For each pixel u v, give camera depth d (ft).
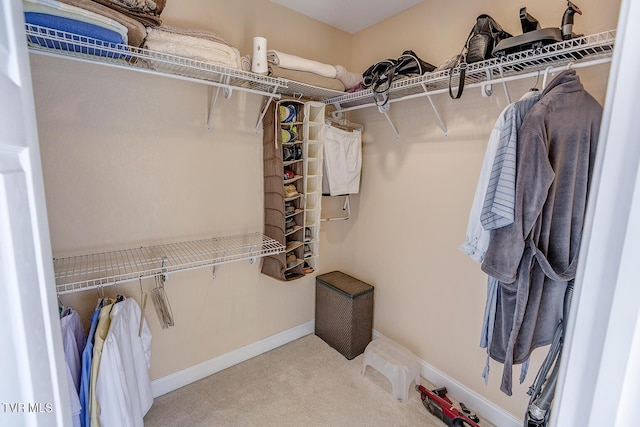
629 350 0.99
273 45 6.26
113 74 4.63
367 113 7.24
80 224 4.59
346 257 8.21
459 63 4.59
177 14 5.07
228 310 6.43
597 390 1.07
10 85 1.19
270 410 5.50
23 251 1.21
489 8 5.03
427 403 5.57
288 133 6.20
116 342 4.00
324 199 7.69
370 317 7.34
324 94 6.59
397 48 6.55
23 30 1.34
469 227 3.92
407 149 6.43
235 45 5.75
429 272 6.23
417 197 6.32
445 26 5.66
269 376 6.38
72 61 4.30
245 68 5.16
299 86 5.92
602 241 1.05
